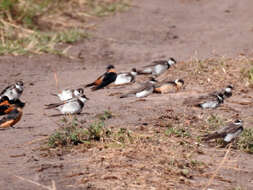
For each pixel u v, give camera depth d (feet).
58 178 29.09
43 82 62.95
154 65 64.18
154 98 53.31
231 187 30.19
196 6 122.31
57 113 47.19
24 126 41.91
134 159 32.99
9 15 87.40
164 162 32.91
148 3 120.67
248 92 55.42
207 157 35.40
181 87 56.18
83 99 45.60
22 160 32.17
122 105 49.67
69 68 71.51
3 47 75.56
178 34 96.32
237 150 37.63
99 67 72.74
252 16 111.14
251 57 71.92
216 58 71.31
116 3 115.14
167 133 38.81
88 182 28.71
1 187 27.35
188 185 29.73
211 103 47.78
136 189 28.22
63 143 35.65
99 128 37.55
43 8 98.07
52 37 84.33
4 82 62.13
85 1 109.09
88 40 87.66
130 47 85.46
